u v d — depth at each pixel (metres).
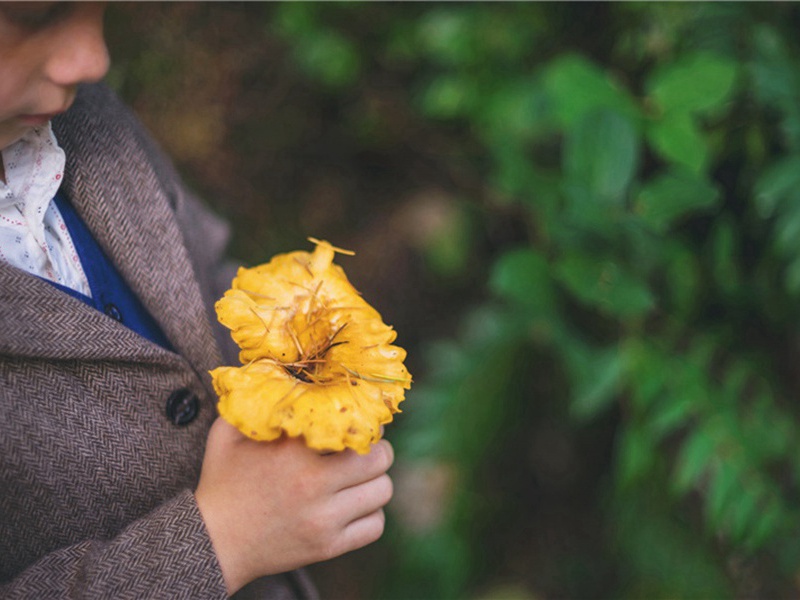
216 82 1.35
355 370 0.65
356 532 0.69
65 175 0.71
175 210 0.81
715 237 1.14
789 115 1.04
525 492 1.44
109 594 0.65
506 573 1.44
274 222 1.43
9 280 0.65
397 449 1.25
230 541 0.67
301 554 0.68
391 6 1.29
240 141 1.39
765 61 1.06
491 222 1.42
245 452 0.67
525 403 1.33
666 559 1.19
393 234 1.44
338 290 0.68
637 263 1.10
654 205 1.04
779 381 1.22
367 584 1.40
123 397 0.70
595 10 1.20
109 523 0.70
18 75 0.59
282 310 0.66
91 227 0.72
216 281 0.88
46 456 0.67
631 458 1.11
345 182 1.46
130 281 0.73
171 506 0.67
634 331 1.12
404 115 1.41
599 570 1.42
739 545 1.13
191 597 0.65
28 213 0.68
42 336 0.66
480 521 1.34
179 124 1.33
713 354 1.19
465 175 1.42
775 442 1.12
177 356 0.72
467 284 1.45
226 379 0.62
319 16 1.29
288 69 1.39
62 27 0.60
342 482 0.67
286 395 0.61
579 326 1.22
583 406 1.10
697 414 1.10
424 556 1.27
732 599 1.19
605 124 1.04
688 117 1.04
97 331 0.68
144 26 1.27
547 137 1.25
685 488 1.09
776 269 1.14
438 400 1.23
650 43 1.14
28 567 0.66
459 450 1.22
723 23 1.10
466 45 1.23
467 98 1.24
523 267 1.10
